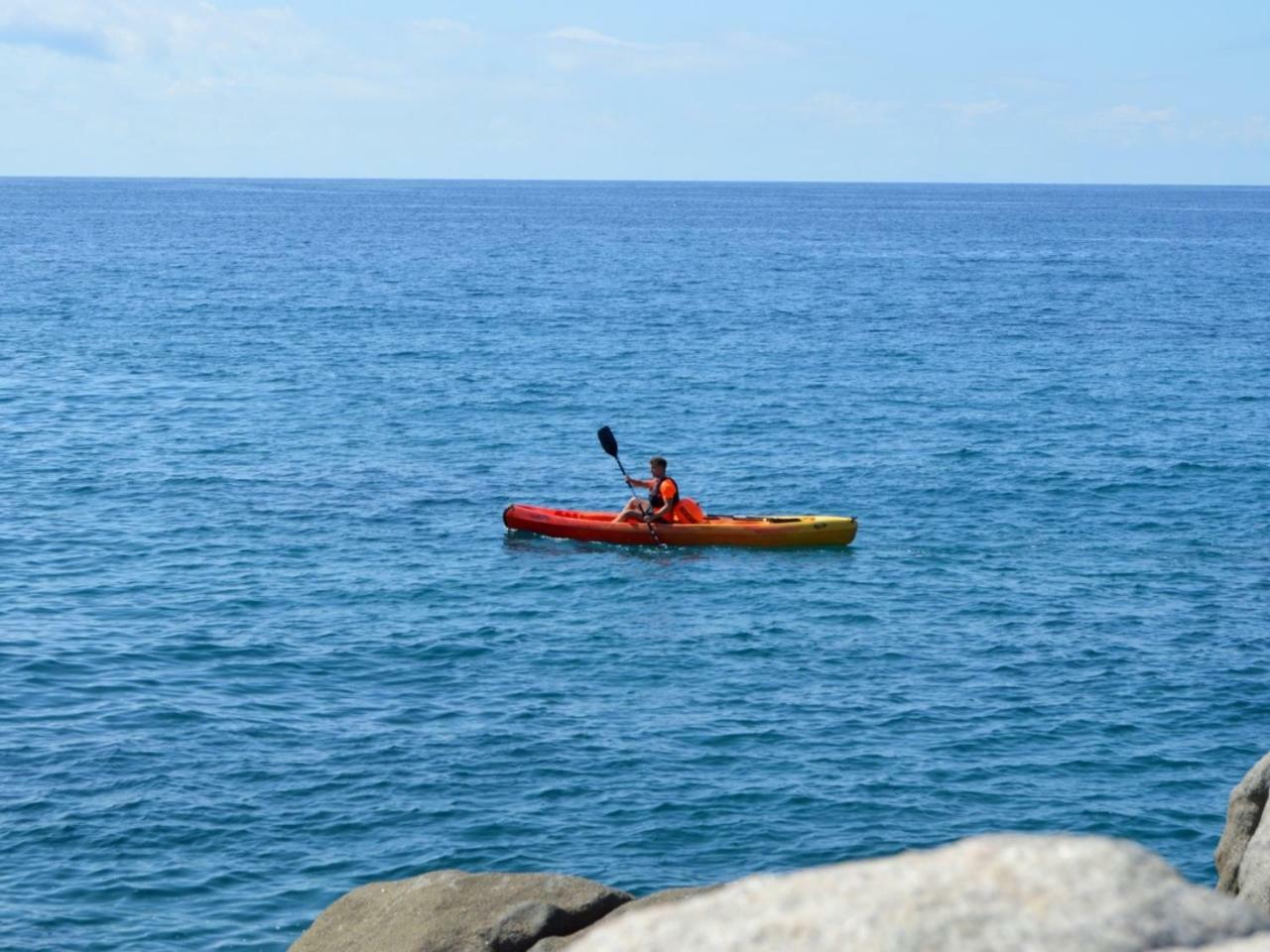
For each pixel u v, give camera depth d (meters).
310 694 16.61
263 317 58.22
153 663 17.48
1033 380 43.53
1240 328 59.34
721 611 20.30
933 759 14.85
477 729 15.54
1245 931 3.60
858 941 3.57
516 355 47.75
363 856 12.58
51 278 75.94
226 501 26.45
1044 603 20.64
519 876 8.72
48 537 23.52
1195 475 29.66
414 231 140.75
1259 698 16.67
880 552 23.70
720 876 12.34
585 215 193.12
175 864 12.36
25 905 11.59
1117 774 14.57
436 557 23.00
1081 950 3.49
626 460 31.11
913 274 90.25
